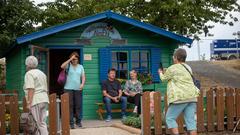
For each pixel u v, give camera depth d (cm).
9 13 2333
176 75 937
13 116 1042
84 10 2880
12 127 1038
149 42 1619
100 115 1479
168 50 1642
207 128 1175
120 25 1588
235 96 1218
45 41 1511
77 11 2859
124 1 2758
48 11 2744
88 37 1551
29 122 958
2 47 2150
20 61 1549
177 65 948
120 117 1523
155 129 1112
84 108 1523
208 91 1182
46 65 1505
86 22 1508
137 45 1602
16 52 1669
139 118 1225
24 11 2359
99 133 1158
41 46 1505
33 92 952
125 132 1168
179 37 1598
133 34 1602
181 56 956
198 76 3177
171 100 934
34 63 976
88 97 1531
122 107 1436
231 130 1209
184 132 1130
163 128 1123
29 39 1451
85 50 1547
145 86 1584
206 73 3366
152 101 1139
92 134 1146
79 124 1289
